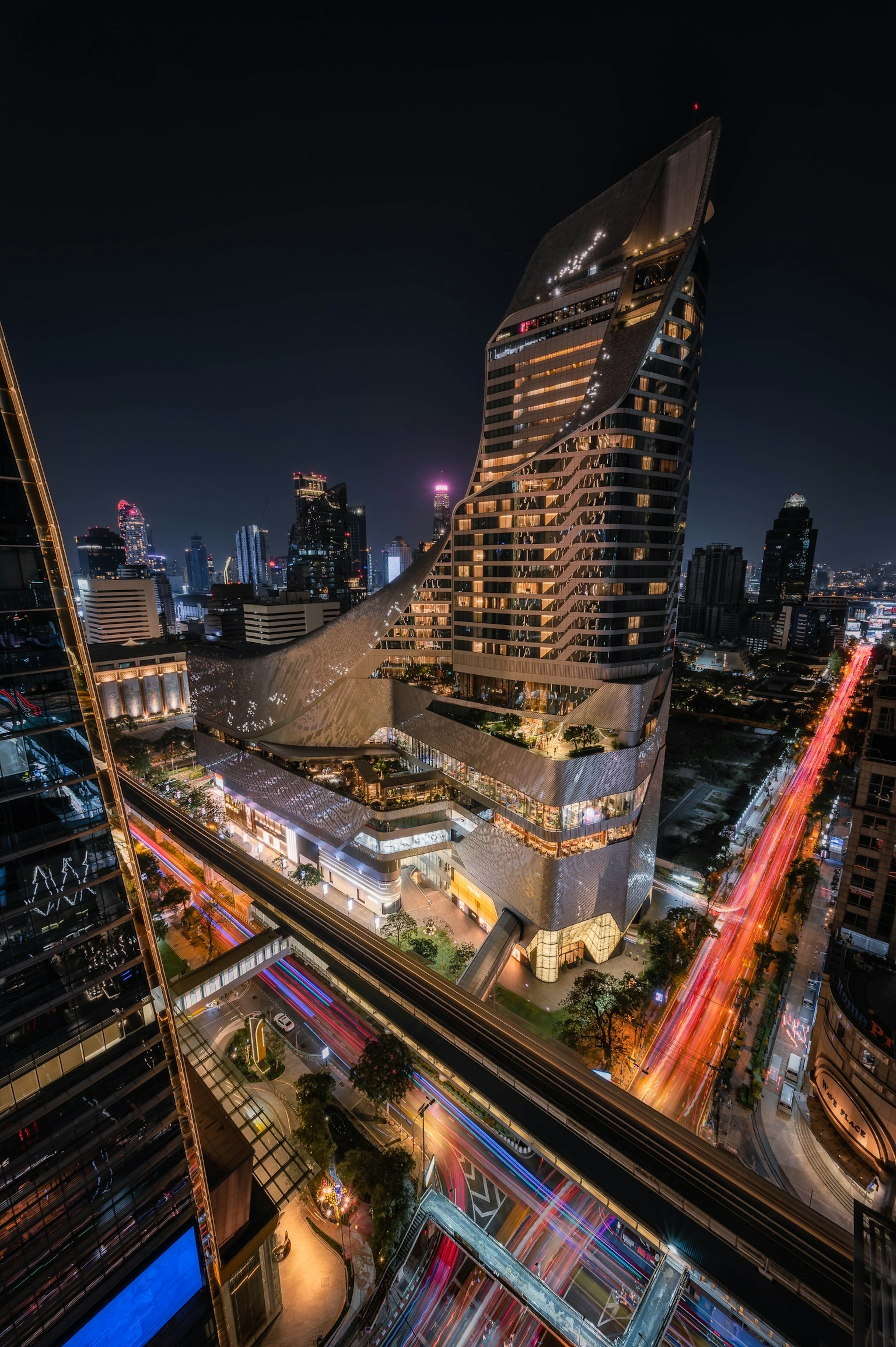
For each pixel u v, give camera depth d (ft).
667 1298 133.08
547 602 288.51
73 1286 101.45
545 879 254.27
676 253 269.03
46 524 92.94
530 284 326.65
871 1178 175.73
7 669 90.22
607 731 277.23
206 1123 146.92
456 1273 151.64
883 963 209.77
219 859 330.95
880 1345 96.07
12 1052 93.71
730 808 451.53
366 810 309.63
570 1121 169.07
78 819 99.50
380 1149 186.91
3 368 87.92
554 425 307.17
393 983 229.45
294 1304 148.87
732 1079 216.13
